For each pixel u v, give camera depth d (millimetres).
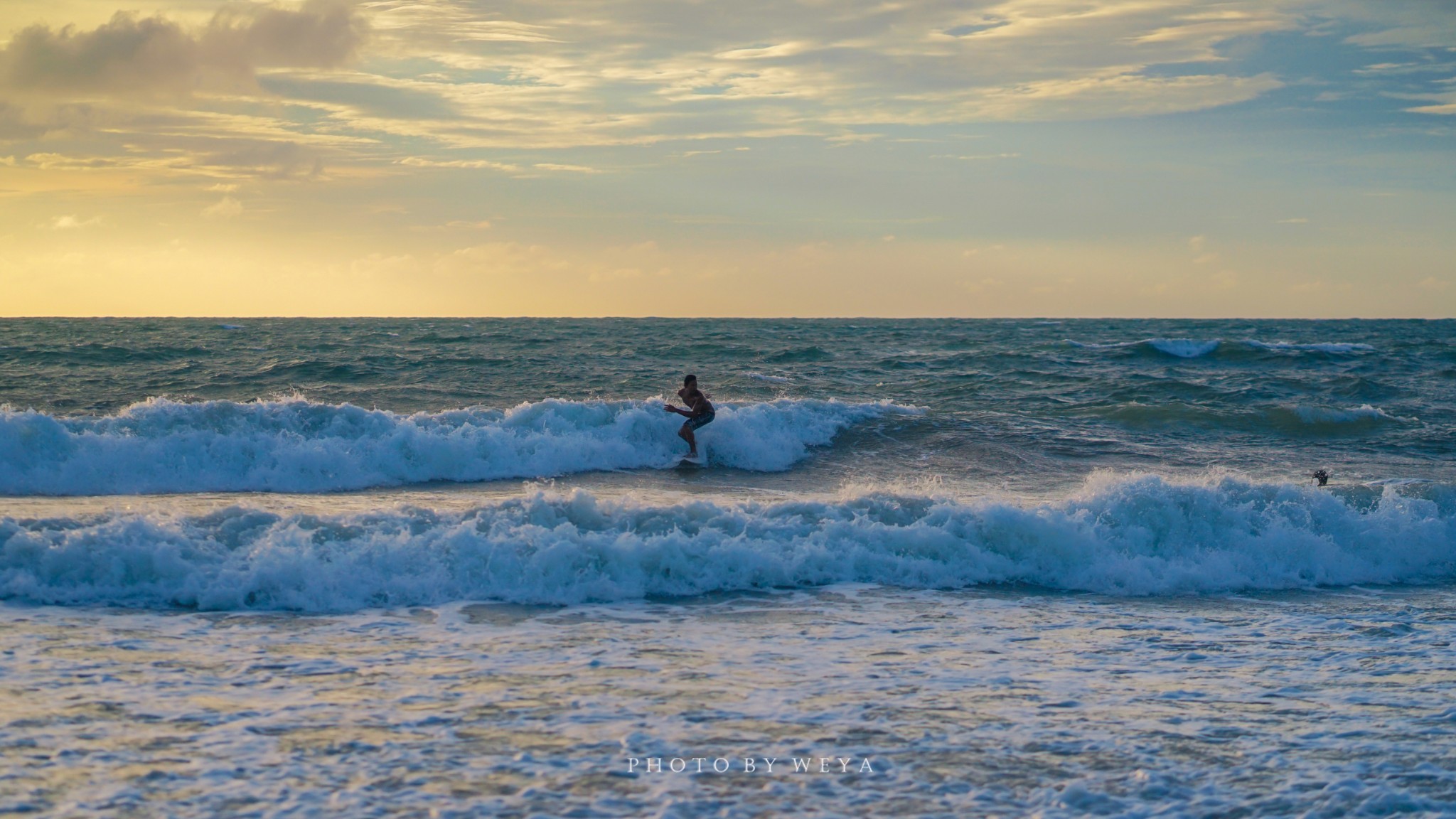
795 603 8406
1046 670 6566
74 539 8078
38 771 4555
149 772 4590
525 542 8758
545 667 6438
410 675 6191
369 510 11062
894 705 5762
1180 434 19484
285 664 6348
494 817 4238
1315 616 8273
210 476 13359
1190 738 5285
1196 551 9906
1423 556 10211
